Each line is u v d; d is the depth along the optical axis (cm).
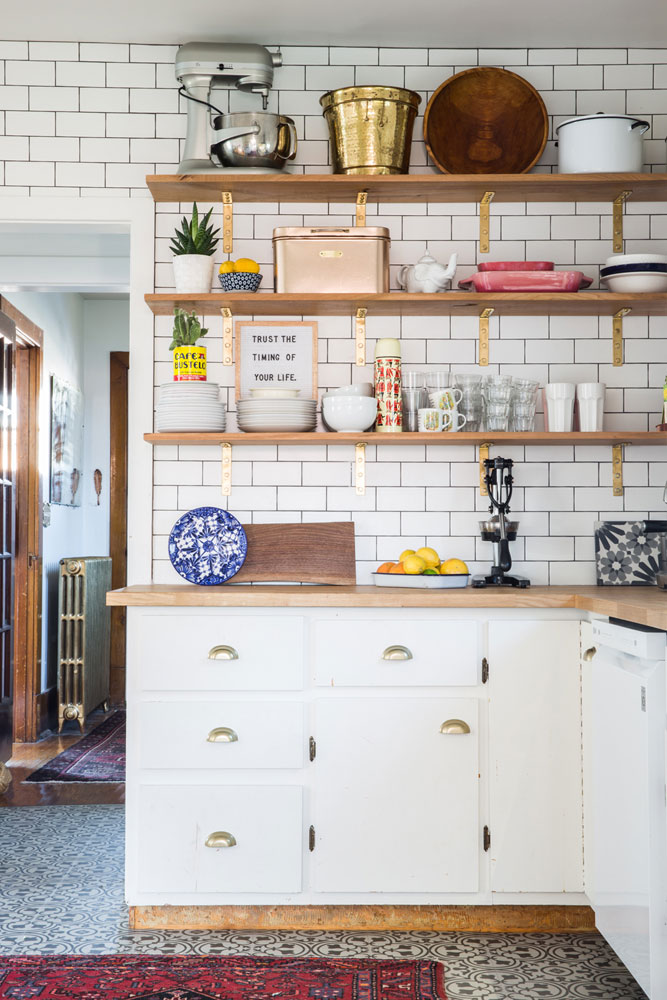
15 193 363
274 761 300
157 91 365
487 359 364
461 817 299
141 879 298
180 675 302
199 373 344
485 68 358
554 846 299
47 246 425
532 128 360
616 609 258
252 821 299
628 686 237
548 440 340
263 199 361
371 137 342
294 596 299
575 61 369
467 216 367
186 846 299
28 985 261
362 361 363
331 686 301
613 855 249
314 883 299
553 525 363
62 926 304
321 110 366
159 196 357
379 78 367
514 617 302
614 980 268
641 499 364
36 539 595
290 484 362
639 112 370
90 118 364
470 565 362
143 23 348
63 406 667
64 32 356
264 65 351
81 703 618
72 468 704
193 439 336
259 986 262
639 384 366
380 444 359
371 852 298
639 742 228
